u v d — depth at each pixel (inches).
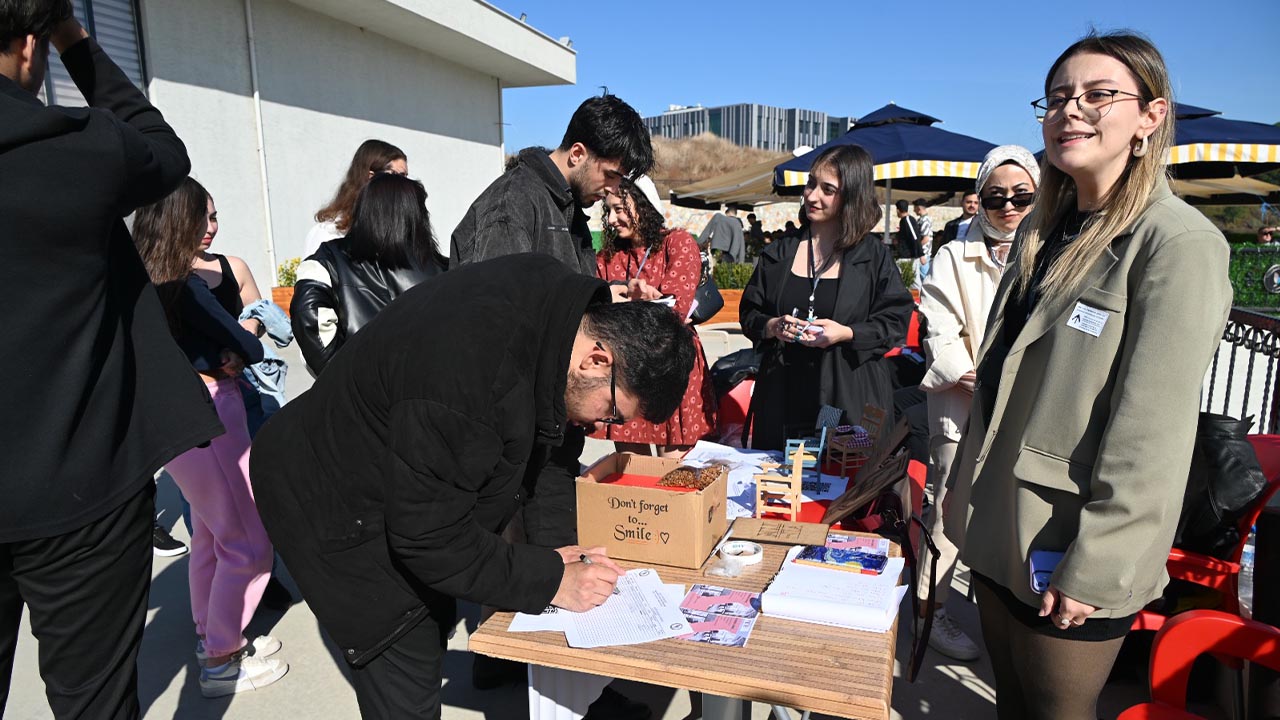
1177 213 53.8
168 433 62.1
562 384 54.2
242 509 100.4
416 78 525.3
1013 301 68.4
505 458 55.5
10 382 51.0
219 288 117.6
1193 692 95.3
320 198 443.2
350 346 58.6
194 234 93.7
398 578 59.3
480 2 504.1
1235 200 385.4
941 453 108.3
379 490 56.1
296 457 59.0
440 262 113.9
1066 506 58.5
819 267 120.7
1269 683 77.7
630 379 54.4
